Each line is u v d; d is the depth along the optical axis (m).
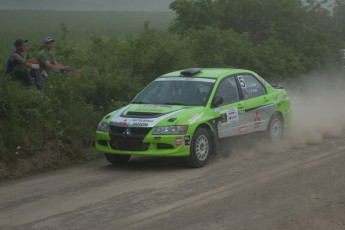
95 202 17.80
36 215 16.58
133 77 33.53
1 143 23.05
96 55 35.72
